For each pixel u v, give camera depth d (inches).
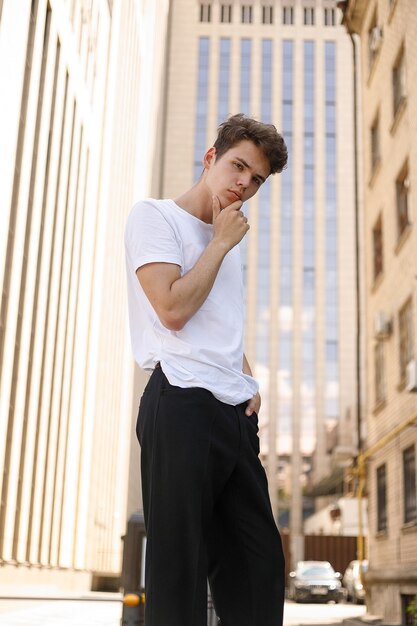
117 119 1339.8
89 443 1121.4
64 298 957.2
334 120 3026.6
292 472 2751.0
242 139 81.2
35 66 772.0
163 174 2854.3
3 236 647.1
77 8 984.3
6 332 683.4
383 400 619.2
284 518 2711.6
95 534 1176.2
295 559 1616.6
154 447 72.9
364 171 750.5
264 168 81.4
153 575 70.5
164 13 2522.1
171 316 74.7
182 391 73.5
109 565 1348.4
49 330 879.1
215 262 76.6
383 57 679.1
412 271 546.6
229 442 74.2
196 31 3061.0
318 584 1173.1
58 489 944.3
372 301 685.3
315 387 2819.9
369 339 690.8
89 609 666.8
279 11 3105.3
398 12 626.2
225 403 75.2
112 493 1374.3
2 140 633.0
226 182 80.7
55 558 932.6
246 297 2886.3
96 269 1171.9
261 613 73.7
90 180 1117.1
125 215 1501.0
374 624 513.3
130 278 82.2
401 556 543.8
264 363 2839.6
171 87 2952.8
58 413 938.7
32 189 783.1
